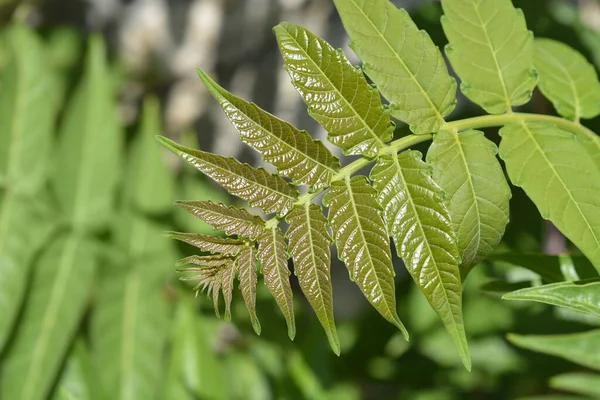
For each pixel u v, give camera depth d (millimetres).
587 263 709
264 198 647
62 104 1438
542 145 676
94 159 1067
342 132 655
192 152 639
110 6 1650
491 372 1045
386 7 664
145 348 951
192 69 1672
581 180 669
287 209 649
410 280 1126
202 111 1693
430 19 1063
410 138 662
